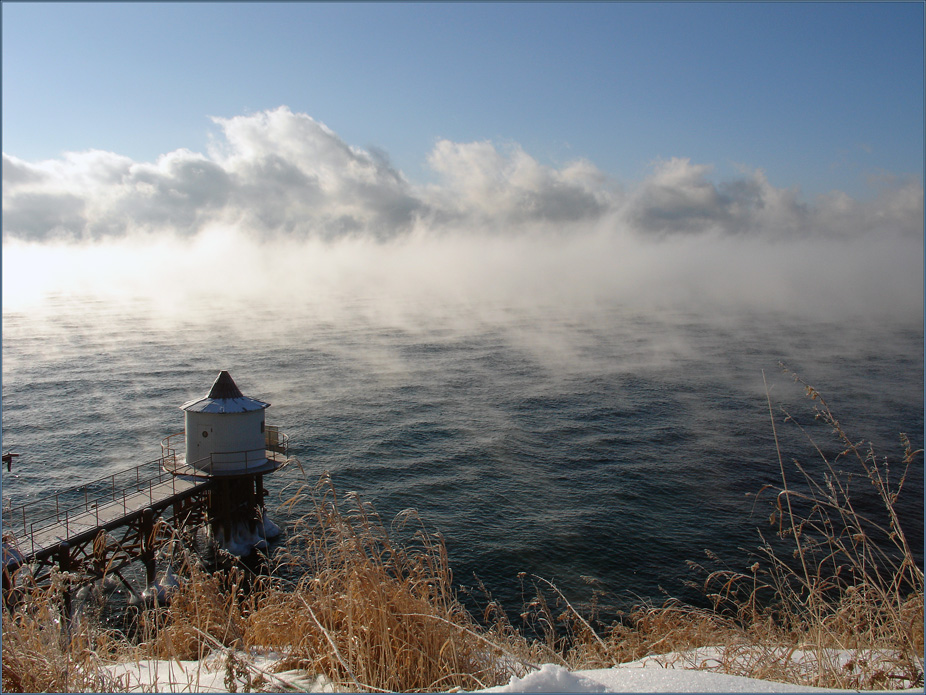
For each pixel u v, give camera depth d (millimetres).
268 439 33594
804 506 33875
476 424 58906
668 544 30266
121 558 24281
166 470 30844
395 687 3951
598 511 35031
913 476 37688
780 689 3479
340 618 4598
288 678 4098
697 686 3467
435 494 38719
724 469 43281
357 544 4914
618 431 55719
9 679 3996
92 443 53000
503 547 29953
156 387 78562
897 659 4215
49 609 4930
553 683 3447
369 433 55438
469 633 4488
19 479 42938
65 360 98562
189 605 5645
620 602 23375
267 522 31641
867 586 4836
